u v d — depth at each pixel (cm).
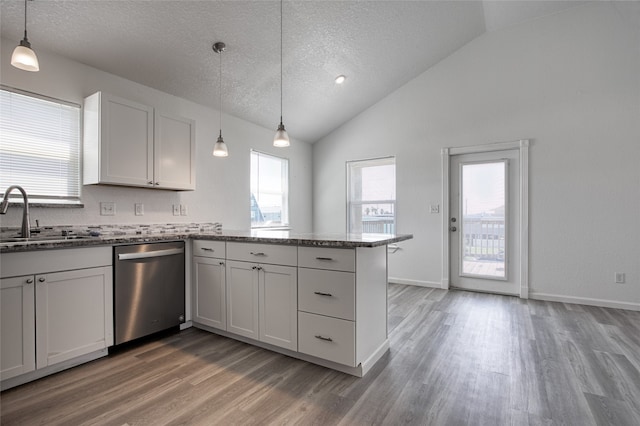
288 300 218
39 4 208
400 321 295
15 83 230
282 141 251
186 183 312
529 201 370
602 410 159
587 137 343
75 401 168
